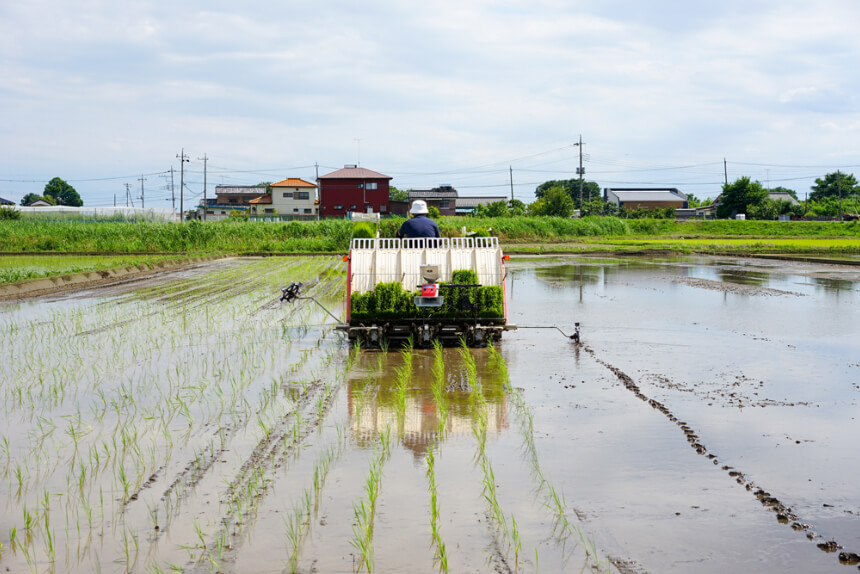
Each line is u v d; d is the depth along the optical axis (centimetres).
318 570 411
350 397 812
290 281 2412
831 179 11650
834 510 490
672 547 436
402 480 547
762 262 3425
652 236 6278
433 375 934
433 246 1224
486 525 468
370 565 414
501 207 8244
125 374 938
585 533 455
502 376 928
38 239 4212
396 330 1175
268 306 1705
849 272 2761
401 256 1176
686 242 5209
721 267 3070
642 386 866
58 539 454
